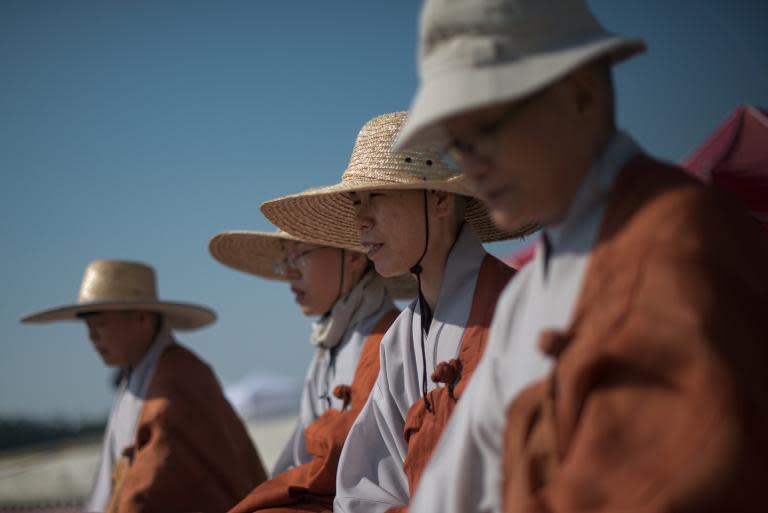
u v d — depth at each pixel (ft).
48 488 32.53
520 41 5.07
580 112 5.21
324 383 12.60
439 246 9.14
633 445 4.23
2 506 29.63
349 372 11.95
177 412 14.75
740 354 4.24
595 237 5.03
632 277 4.56
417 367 9.10
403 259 9.14
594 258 4.90
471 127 5.14
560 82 5.12
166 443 14.42
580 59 4.92
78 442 52.70
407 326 9.46
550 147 5.10
